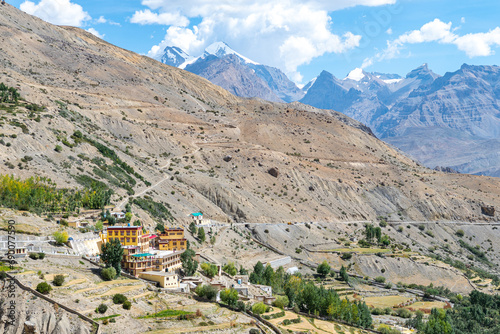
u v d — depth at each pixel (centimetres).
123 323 17775
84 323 16900
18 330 15888
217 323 19825
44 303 17088
